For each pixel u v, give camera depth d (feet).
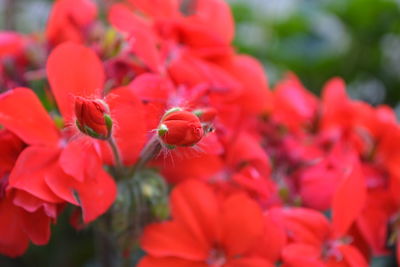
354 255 0.98
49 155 0.92
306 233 0.99
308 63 1.71
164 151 0.89
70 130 0.93
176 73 1.00
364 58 1.74
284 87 1.20
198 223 0.98
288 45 1.77
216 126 0.99
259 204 1.02
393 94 1.73
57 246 1.30
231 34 1.11
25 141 0.91
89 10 1.13
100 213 0.91
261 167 1.04
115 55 1.04
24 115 0.92
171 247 0.97
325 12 1.78
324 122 1.18
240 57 1.10
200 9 1.12
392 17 1.69
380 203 1.07
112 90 0.95
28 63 1.13
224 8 1.10
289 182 1.07
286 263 0.96
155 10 1.08
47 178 0.90
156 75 0.96
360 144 1.14
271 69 1.68
